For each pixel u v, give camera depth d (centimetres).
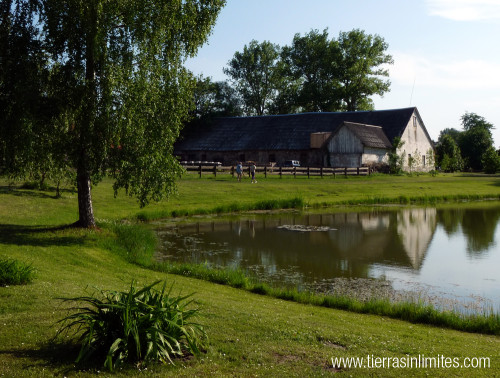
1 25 1506
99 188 3238
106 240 1733
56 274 1192
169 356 625
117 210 2706
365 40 8419
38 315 785
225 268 1582
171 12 1591
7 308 823
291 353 671
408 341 816
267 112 9450
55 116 1566
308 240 2133
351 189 4012
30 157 1572
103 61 1532
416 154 6256
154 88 1623
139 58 1585
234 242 2069
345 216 2941
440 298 1297
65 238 1678
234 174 4603
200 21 1681
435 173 5934
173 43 1670
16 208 2267
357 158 5400
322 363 641
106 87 1512
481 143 8338
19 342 660
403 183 4575
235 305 992
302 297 1202
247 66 9250
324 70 8594
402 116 6106
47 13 1495
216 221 2692
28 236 1653
